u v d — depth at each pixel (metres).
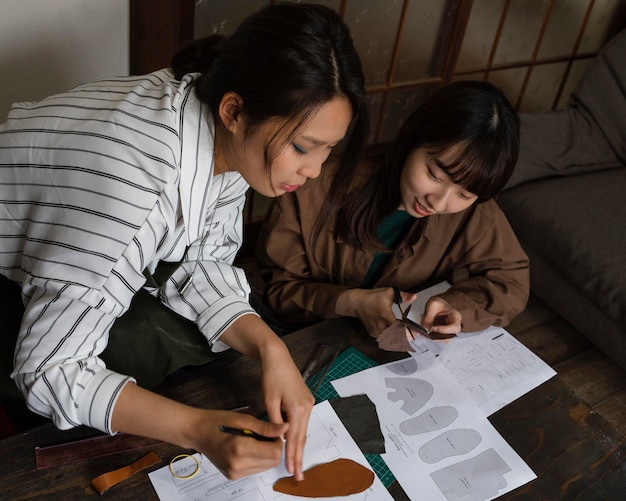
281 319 1.33
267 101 0.74
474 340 1.14
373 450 0.89
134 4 1.41
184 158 0.83
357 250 1.29
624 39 2.17
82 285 0.77
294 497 0.81
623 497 0.91
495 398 1.02
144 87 0.86
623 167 2.17
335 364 1.03
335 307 1.19
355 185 1.20
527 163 2.00
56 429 0.85
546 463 0.93
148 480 0.81
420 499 0.84
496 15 2.22
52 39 1.38
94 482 0.78
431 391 1.01
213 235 1.06
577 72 2.72
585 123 2.15
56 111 0.83
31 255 0.83
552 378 1.09
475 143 1.00
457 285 1.24
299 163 0.80
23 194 0.83
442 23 2.06
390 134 2.29
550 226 1.83
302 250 1.29
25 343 0.78
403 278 1.34
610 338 1.68
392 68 2.06
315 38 0.73
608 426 1.01
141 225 0.78
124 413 0.77
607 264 1.68
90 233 0.77
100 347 0.83
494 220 1.29
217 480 0.82
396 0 1.90
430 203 1.10
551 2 2.33
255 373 0.98
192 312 1.01
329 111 0.75
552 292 1.86
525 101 2.65
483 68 2.34
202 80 0.83
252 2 1.67
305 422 0.84
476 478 0.88
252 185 0.88
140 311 1.02
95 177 0.77
